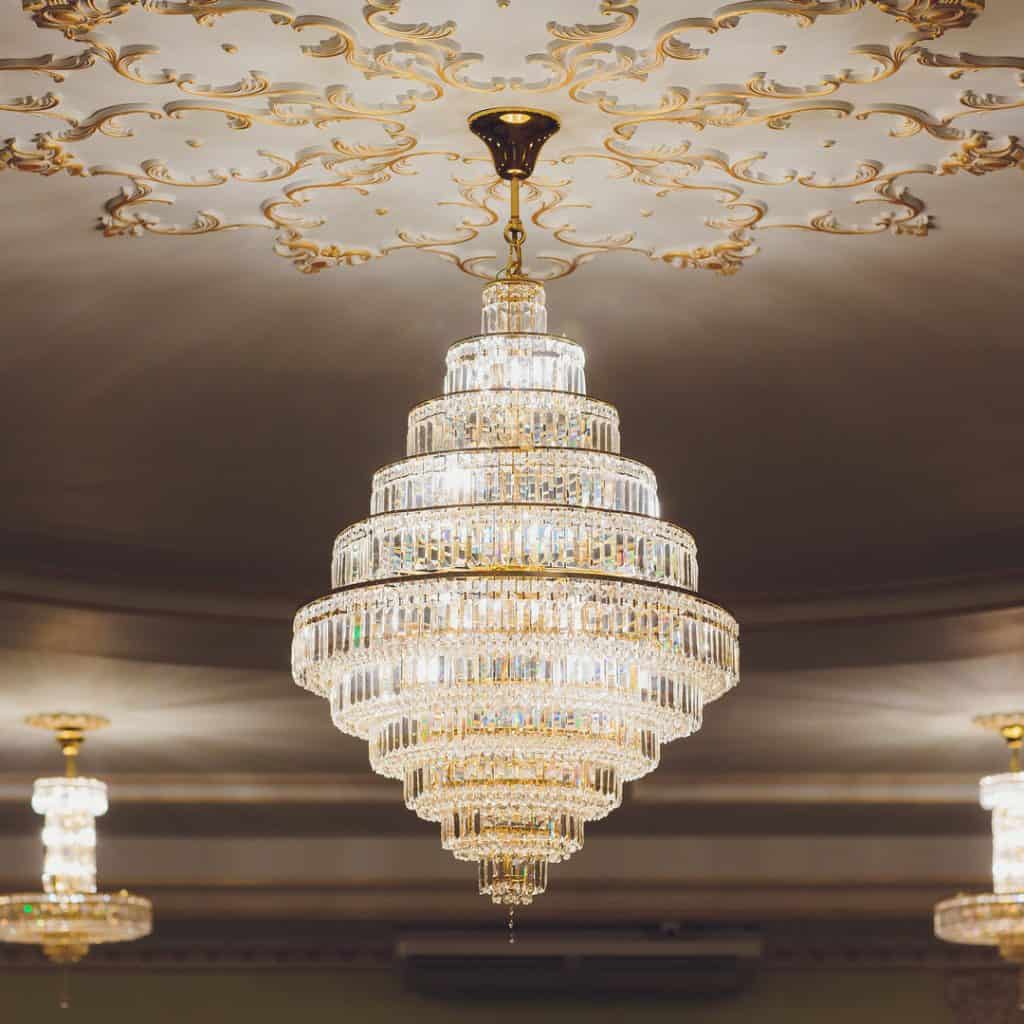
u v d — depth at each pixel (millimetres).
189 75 4930
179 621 8844
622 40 4785
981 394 7020
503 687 5051
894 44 4758
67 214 5637
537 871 5504
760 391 7016
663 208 5672
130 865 13625
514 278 5531
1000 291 6160
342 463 7695
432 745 5172
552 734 5152
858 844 13664
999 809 10102
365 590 5039
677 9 4629
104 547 8484
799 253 5934
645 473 5309
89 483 7836
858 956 16156
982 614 8719
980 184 5441
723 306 6328
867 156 5336
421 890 13844
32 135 5180
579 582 4980
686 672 5164
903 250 5883
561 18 4684
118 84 4957
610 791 5371
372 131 5246
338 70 4926
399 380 6922
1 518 8148
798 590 9023
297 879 13633
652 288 6207
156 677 9695
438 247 5926
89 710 10344
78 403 7062
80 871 10133
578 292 6254
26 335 6480
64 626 8859
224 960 16203
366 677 5223
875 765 11883
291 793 12336
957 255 5906
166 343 6586
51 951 10062
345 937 15891
